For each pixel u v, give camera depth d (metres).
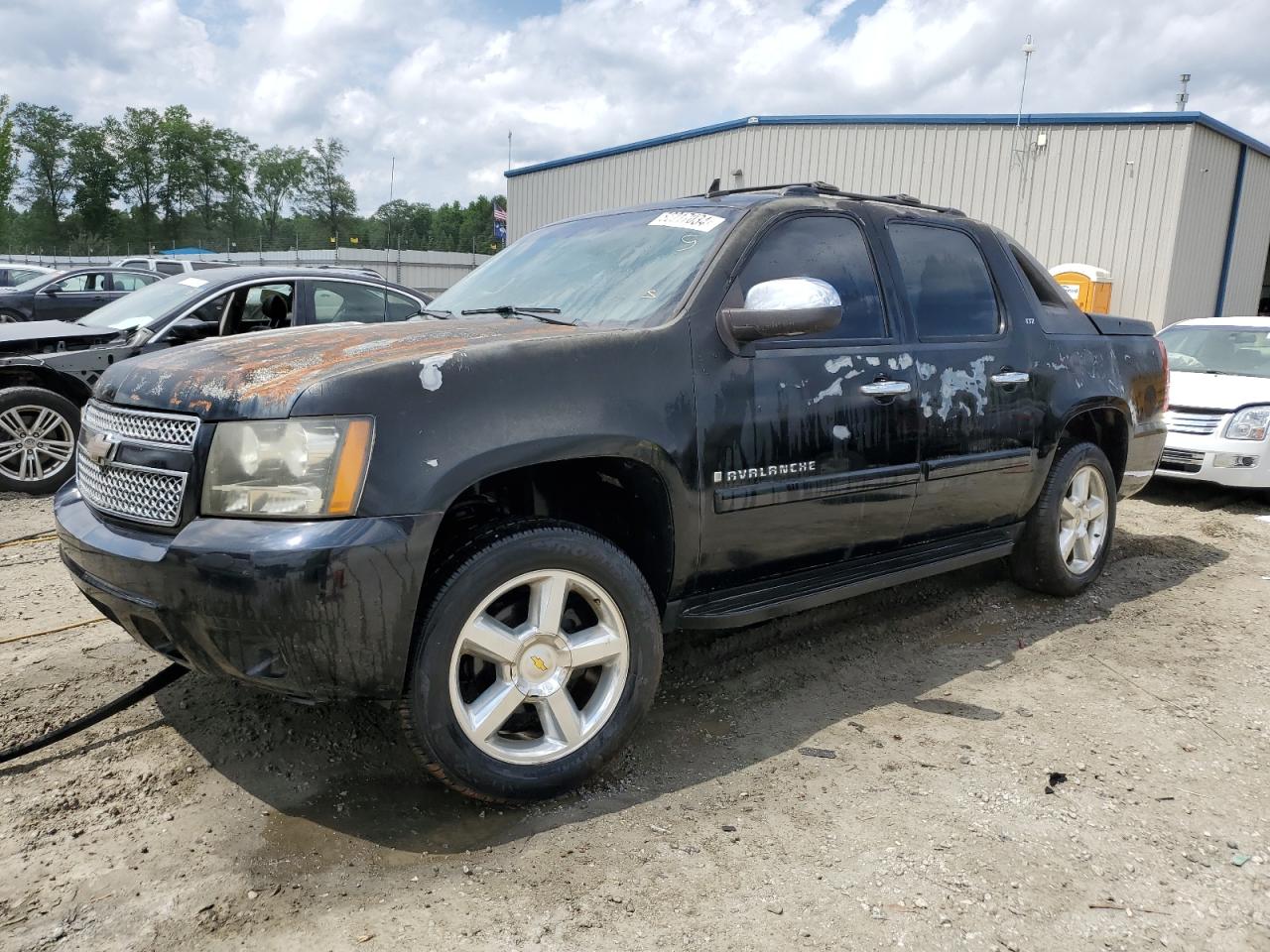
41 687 3.43
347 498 2.35
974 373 3.91
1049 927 2.25
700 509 3.00
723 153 20.67
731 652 4.01
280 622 2.30
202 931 2.16
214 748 3.02
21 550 5.30
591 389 2.75
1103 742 3.25
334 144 101.94
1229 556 5.91
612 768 3.00
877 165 18.75
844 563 3.62
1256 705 3.60
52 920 2.19
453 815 2.69
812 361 3.31
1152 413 5.10
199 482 2.45
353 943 2.13
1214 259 17.89
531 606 2.69
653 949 2.13
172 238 96.94
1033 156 17.27
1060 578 4.65
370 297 7.91
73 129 90.44
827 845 2.57
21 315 13.93
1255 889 2.43
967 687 3.71
